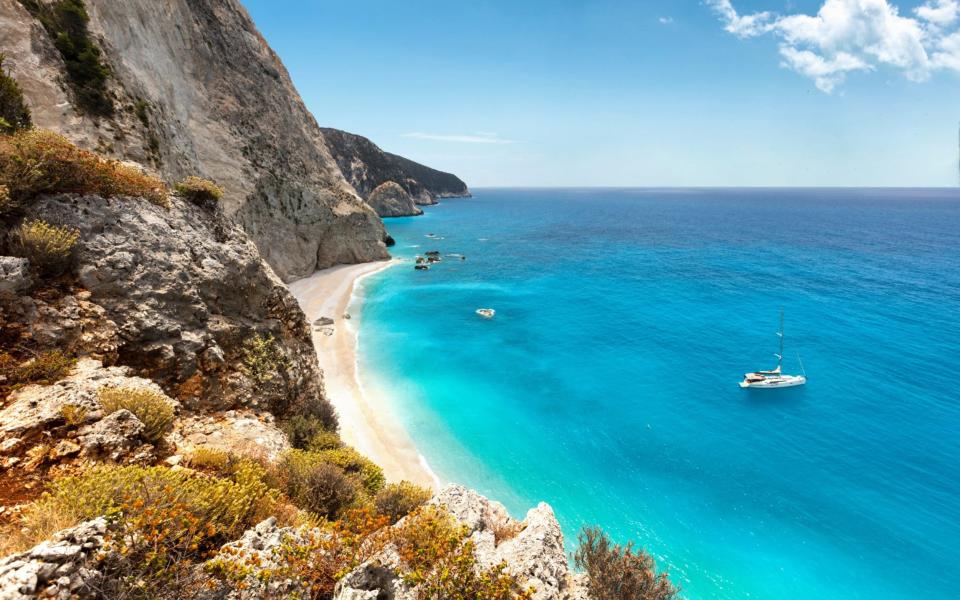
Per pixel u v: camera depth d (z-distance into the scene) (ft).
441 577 22.29
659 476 88.48
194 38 176.35
